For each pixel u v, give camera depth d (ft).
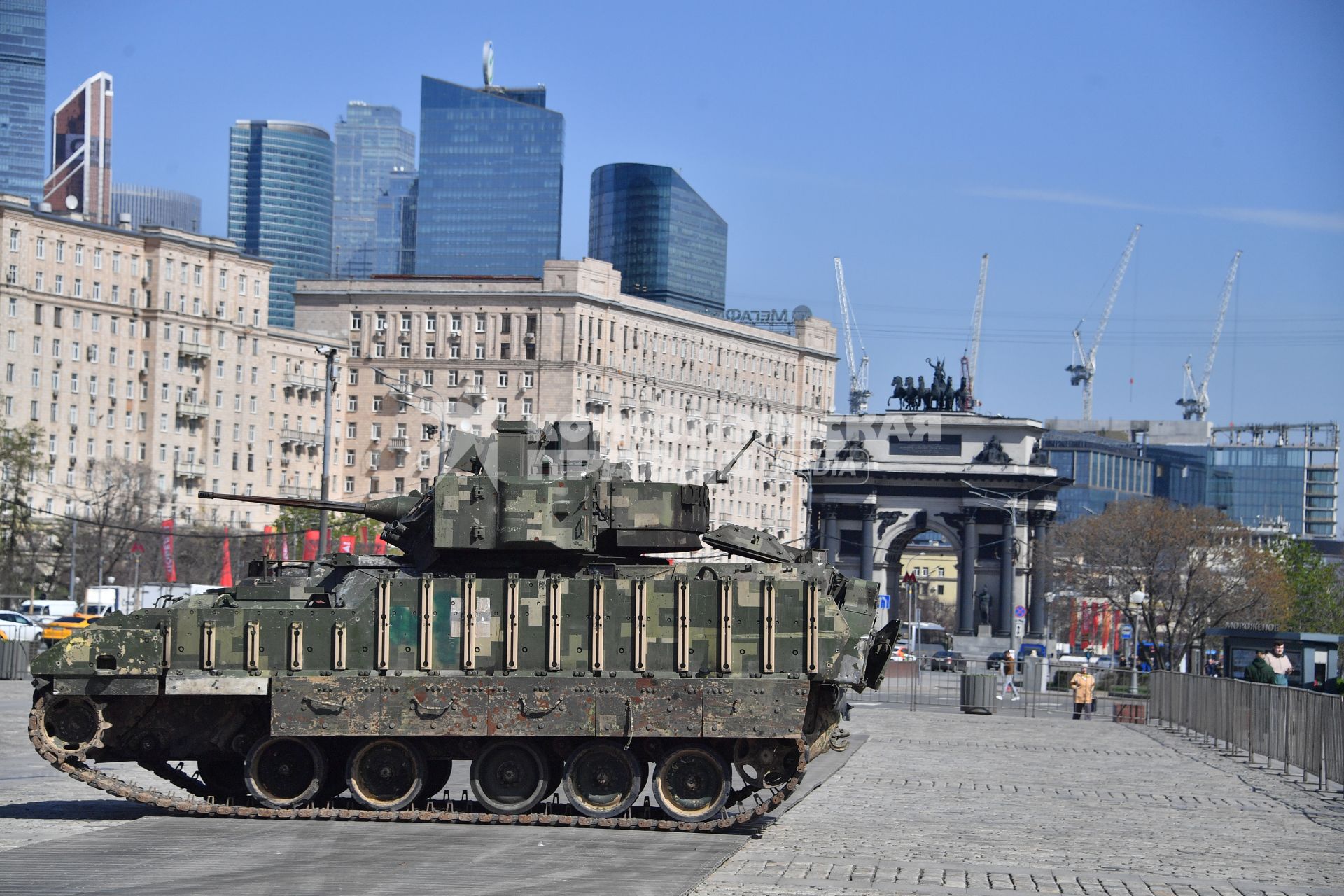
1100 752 160.56
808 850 85.15
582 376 558.15
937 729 191.52
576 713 92.53
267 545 449.89
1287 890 76.48
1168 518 390.42
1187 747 170.60
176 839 84.64
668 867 77.97
